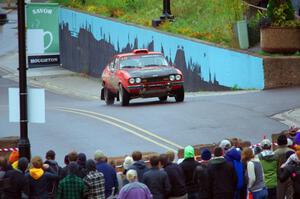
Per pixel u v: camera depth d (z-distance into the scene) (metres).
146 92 66.69
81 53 114.62
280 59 75.81
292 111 60.06
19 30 35.72
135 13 108.75
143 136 51.72
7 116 64.62
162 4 105.69
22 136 35.72
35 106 36.00
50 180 31.11
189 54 87.19
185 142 49.62
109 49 106.31
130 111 62.53
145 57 69.81
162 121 56.91
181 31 91.62
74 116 61.03
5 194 30.38
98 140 50.75
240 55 78.88
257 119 57.16
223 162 32.06
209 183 31.95
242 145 38.44
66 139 51.38
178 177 31.95
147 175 31.12
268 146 34.19
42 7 38.09
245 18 86.81
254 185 32.47
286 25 77.06
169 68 68.31
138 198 29.00
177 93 67.81
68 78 109.88
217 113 59.94
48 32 38.22
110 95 72.00
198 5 99.50
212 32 88.44
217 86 82.75
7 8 172.62
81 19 113.88
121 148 48.16
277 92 72.00
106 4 115.62
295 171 32.06
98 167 32.06
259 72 76.44
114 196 32.28
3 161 30.83
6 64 119.88
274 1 77.56
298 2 88.62
